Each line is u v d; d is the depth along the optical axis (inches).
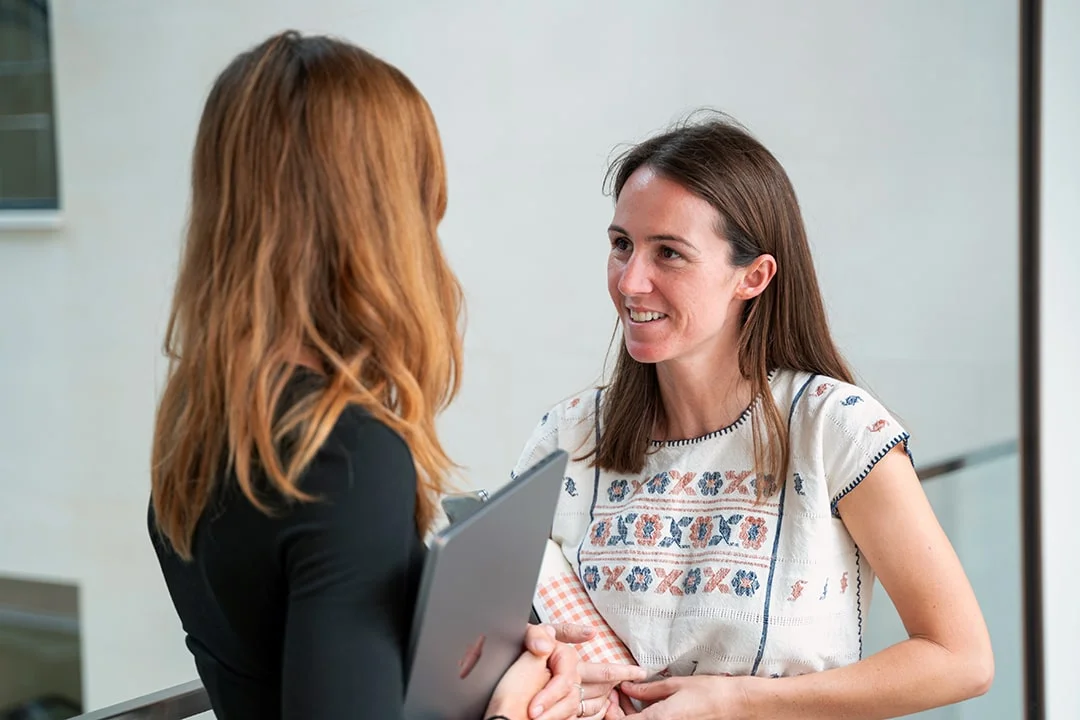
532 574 35.4
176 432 31.2
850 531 45.7
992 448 103.2
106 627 256.4
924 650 43.7
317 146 30.0
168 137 236.5
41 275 253.6
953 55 128.1
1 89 263.9
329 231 30.2
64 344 253.0
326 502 28.1
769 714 44.1
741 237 45.3
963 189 128.4
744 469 47.3
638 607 47.4
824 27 136.5
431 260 32.5
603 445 50.1
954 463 95.8
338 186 30.1
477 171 174.6
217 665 32.0
